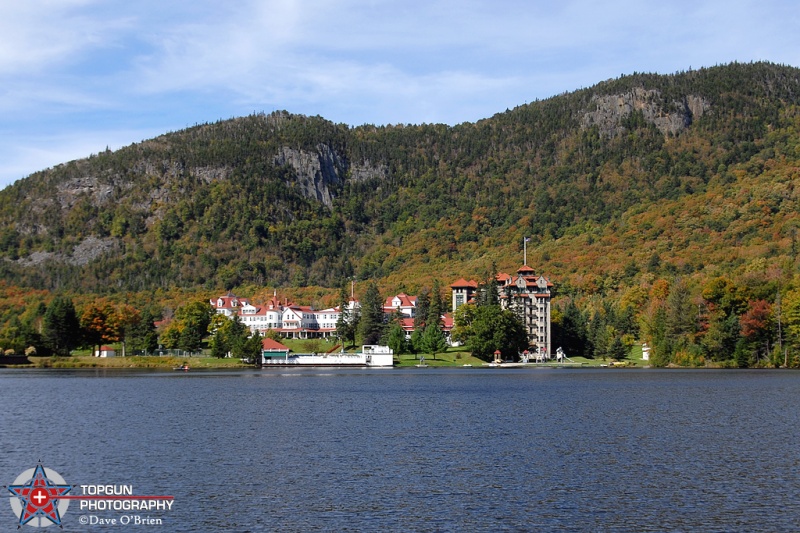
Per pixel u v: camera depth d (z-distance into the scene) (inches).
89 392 6156.5
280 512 2421.3
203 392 6131.9
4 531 2356.1
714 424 4082.2
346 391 6186.0
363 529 2258.9
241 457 3196.4
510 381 7401.6
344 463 3063.5
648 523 2301.9
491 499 2536.9
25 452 3326.8
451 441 3543.3
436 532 2230.6
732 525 2283.5
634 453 3248.0
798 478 2802.7
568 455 3203.7
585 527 2269.9
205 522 2347.4
